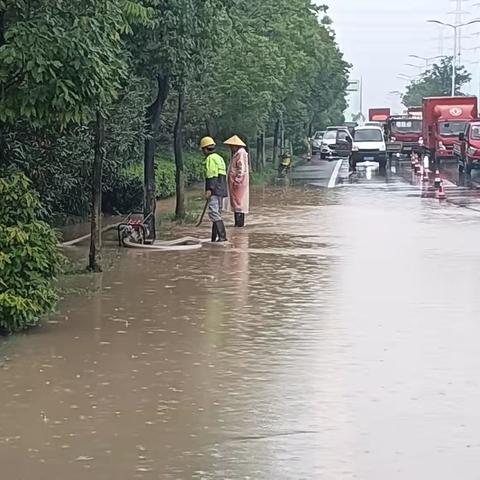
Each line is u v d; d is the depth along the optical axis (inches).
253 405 488.1
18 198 648.4
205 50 1194.6
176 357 588.7
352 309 744.3
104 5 709.3
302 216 1541.6
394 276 908.6
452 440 435.5
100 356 591.2
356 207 1712.6
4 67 652.1
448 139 3304.6
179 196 1481.3
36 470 398.0
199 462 406.0
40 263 640.4
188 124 2086.6
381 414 474.0
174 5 1066.7
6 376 545.3
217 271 944.3
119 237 1149.1
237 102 2175.2
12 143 970.1
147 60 1096.8
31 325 680.4
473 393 511.2
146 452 418.9
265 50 2143.2
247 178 1393.9
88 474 393.1
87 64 664.4
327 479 386.6
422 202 1822.1
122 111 1193.4
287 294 812.6
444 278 895.1
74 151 1184.2
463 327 677.9
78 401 496.4
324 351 604.7
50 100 661.9
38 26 653.3
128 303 768.3
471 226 1370.6
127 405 489.4
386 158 3218.5
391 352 602.5
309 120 4256.9
